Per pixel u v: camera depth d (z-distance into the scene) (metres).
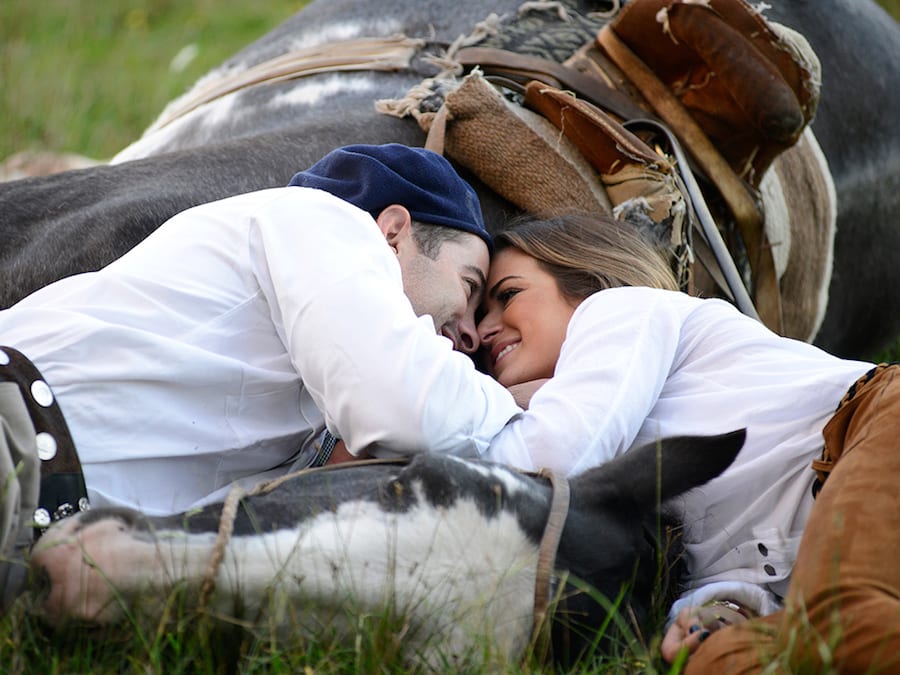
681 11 13.27
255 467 9.69
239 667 7.97
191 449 9.30
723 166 13.55
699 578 9.50
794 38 13.50
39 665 8.03
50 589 7.89
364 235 9.59
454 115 13.00
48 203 12.66
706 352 10.12
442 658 7.88
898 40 16.83
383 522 8.00
